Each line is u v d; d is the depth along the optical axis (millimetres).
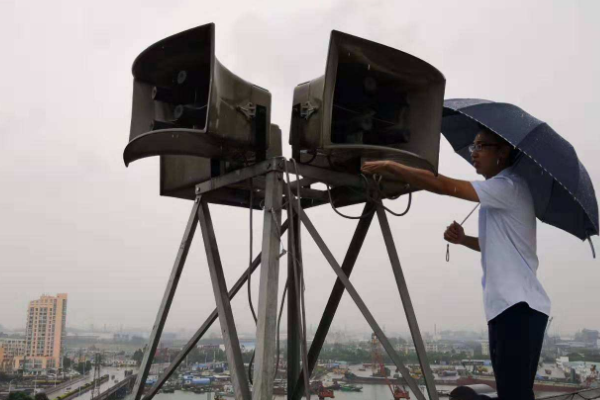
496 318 2717
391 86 3104
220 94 2717
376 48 2775
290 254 2861
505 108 3039
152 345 3416
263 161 2928
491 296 2744
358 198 3631
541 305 2641
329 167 3242
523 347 2598
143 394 3650
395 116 3129
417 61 2885
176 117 2879
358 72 2965
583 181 2910
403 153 2766
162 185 3924
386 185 3611
